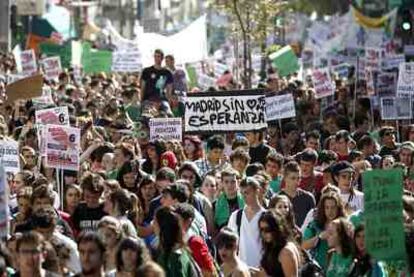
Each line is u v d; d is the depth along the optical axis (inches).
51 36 2245.3
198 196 699.4
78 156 751.1
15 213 684.7
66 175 773.3
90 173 664.4
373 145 884.0
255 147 897.5
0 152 773.3
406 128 1106.7
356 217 635.5
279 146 1008.2
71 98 1250.6
